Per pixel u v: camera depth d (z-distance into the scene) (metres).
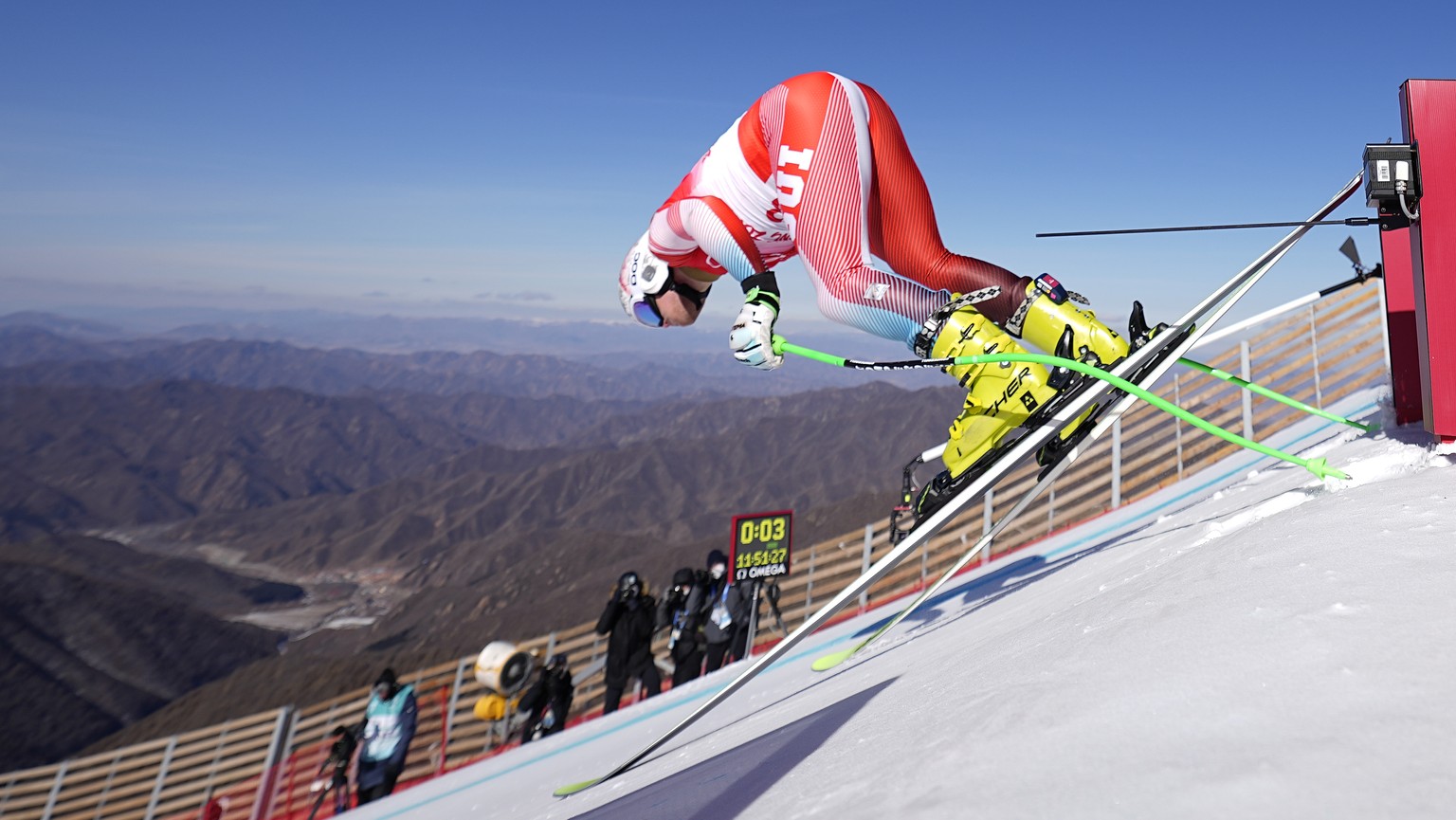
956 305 3.70
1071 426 3.61
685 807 1.87
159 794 14.32
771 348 3.79
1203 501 5.49
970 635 3.34
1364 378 9.98
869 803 1.24
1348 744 0.94
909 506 3.81
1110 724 1.18
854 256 4.10
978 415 3.55
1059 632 2.04
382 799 7.61
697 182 4.84
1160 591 2.00
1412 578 1.44
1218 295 3.37
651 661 9.07
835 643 7.00
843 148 4.08
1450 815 0.76
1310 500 2.86
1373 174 3.10
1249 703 1.11
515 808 4.26
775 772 1.85
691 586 9.43
